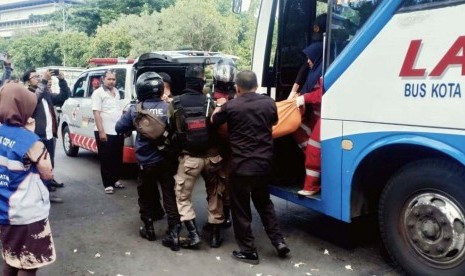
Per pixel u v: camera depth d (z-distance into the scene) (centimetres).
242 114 410
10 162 295
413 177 372
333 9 409
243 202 421
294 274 404
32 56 6144
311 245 470
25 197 299
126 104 677
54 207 613
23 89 309
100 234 512
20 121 305
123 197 661
